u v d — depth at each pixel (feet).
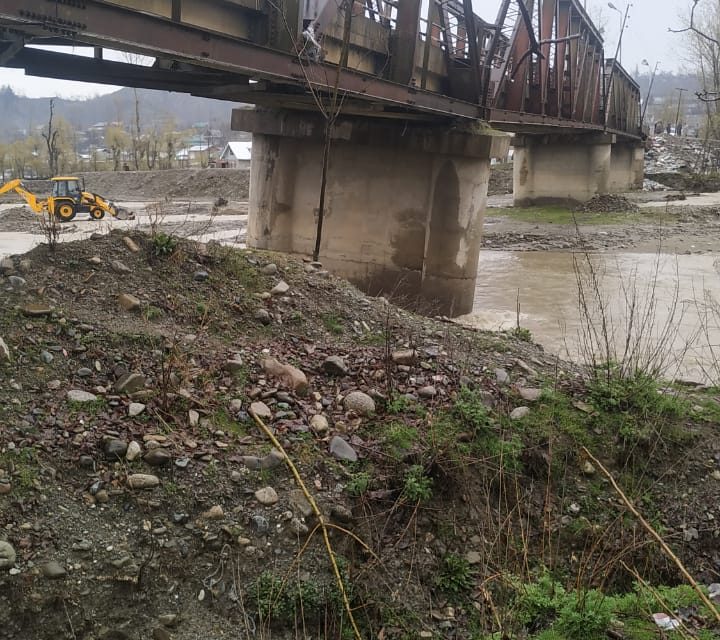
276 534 16.33
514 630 15.42
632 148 188.44
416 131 57.47
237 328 24.86
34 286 22.80
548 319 55.93
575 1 93.71
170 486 16.61
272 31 35.53
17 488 15.44
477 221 59.21
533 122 72.38
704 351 43.21
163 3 30.40
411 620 15.96
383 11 50.37
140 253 26.45
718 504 21.31
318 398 21.57
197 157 332.80
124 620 14.23
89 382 19.39
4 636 13.26
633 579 18.63
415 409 21.65
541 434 21.81
